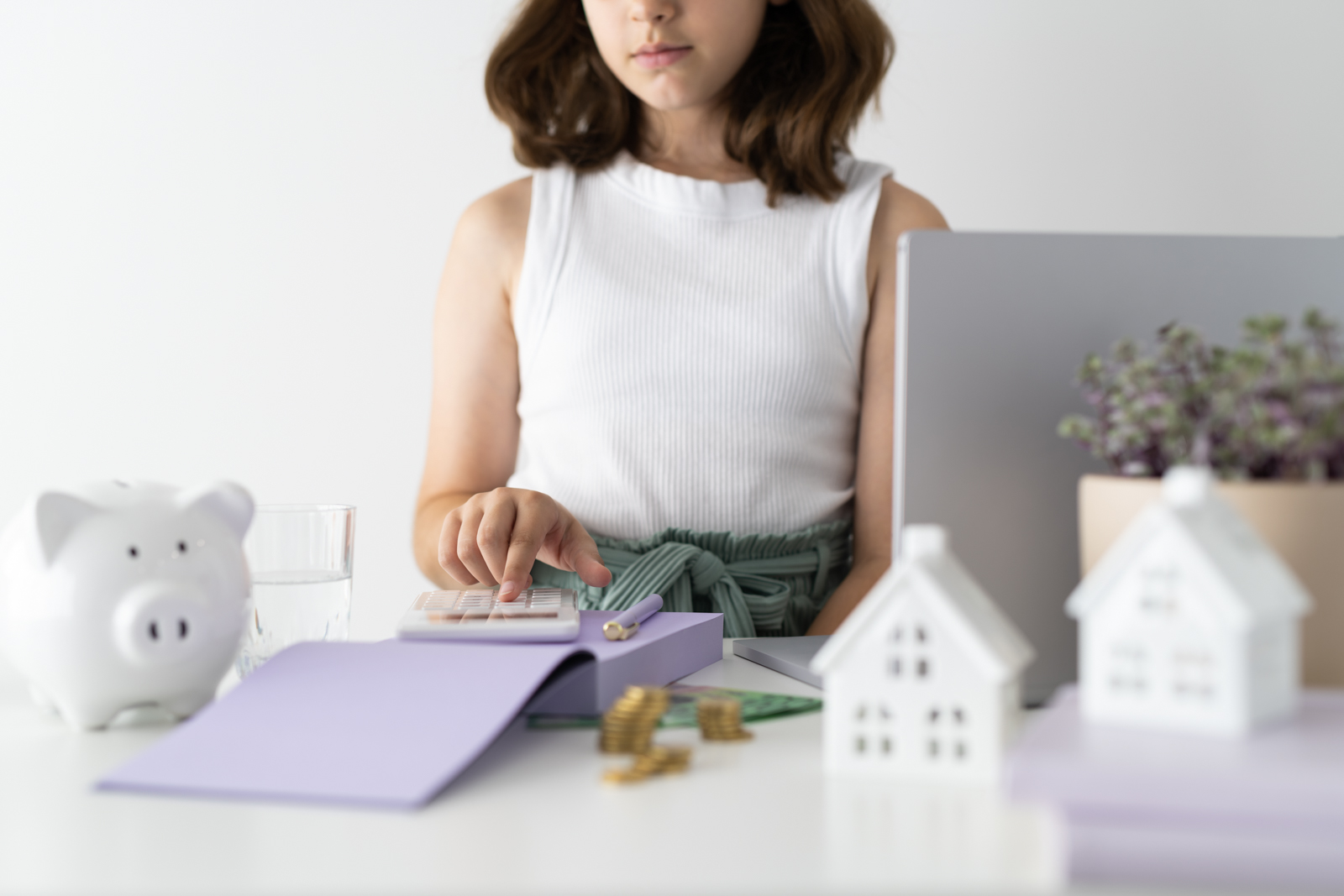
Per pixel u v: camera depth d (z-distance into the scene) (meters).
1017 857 0.36
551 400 1.19
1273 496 0.46
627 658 0.57
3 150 1.72
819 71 1.22
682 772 0.46
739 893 0.33
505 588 0.71
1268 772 0.33
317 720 0.48
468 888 0.34
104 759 0.50
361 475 1.74
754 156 1.22
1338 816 0.32
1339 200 1.68
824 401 1.17
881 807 0.41
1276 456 0.47
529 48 1.26
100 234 1.73
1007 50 1.67
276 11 1.69
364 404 1.73
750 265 1.18
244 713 0.49
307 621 0.67
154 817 0.41
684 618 0.71
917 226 1.20
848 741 0.45
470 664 0.54
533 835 0.38
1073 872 0.34
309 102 1.70
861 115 1.26
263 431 1.74
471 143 1.70
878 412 1.17
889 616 0.44
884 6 1.66
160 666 0.54
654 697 0.50
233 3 1.69
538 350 1.21
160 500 0.56
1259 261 0.61
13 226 1.73
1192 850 0.33
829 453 1.18
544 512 0.90
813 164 1.19
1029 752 0.35
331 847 0.37
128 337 1.73
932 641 0.44
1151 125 1.68
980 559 0.60
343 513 0.69
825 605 1.06
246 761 0.45
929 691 0.44
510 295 1.25
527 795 0.43
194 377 1.73
